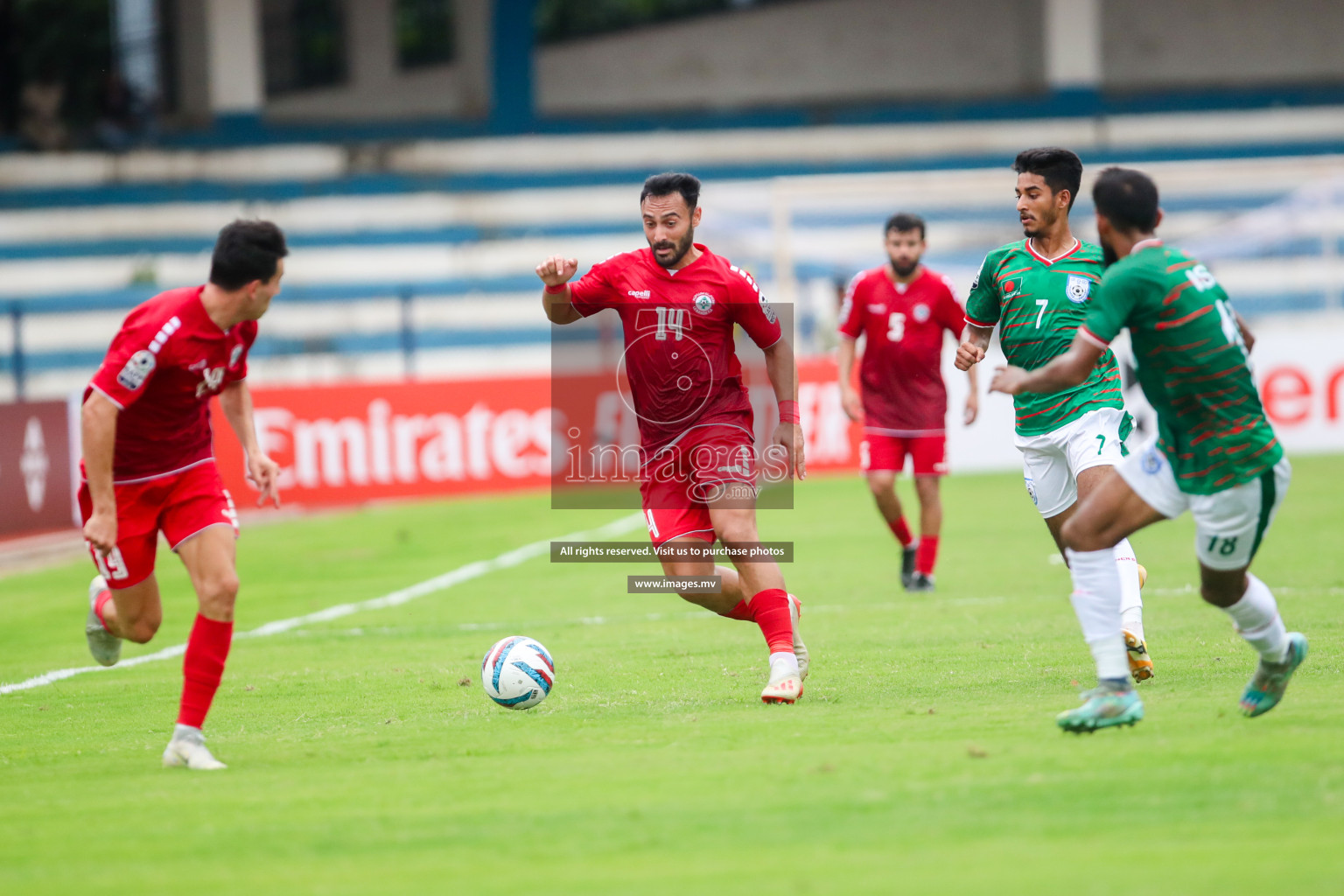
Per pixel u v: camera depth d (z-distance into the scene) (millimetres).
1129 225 16469
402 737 18797
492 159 94000
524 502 57719
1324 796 13602
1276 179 73750
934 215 77938
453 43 99438
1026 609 29062
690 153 94875
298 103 100375
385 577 39406
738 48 101500
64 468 51844
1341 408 61469
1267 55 99625
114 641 20609
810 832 13242
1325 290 79750
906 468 64500
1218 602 16703
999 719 17891
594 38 101438
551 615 31359
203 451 18375
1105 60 100312
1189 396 15953
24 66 94500
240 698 22656
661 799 14656
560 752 17281
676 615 30766
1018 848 12500
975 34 100562
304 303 84438
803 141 95062
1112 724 16391
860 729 17656
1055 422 22516
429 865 12781
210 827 14414
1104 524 16594
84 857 13531
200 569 17766
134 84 95625
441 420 58062
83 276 87562
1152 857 12109
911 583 33188
